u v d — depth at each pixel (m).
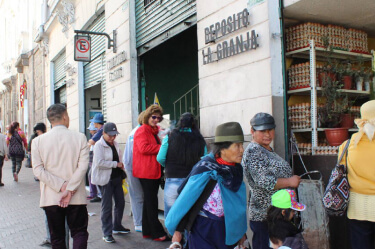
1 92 35.41
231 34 4.72
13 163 11.69
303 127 4.22
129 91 7.68
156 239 5.03
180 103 8.09
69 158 3.66
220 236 2.59
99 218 6.50
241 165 2.87
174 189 4.37
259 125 3.12
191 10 5.68
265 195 3.02
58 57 14.45
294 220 2.91
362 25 4.68
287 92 4.35
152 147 4.94
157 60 8.55
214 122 5.10
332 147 3.94
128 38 7.71
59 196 3.58
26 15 24.39
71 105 12.12
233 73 4.72
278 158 3.13
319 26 4.38
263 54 4.22
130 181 5.54
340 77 4.34
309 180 3.52
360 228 2.83
